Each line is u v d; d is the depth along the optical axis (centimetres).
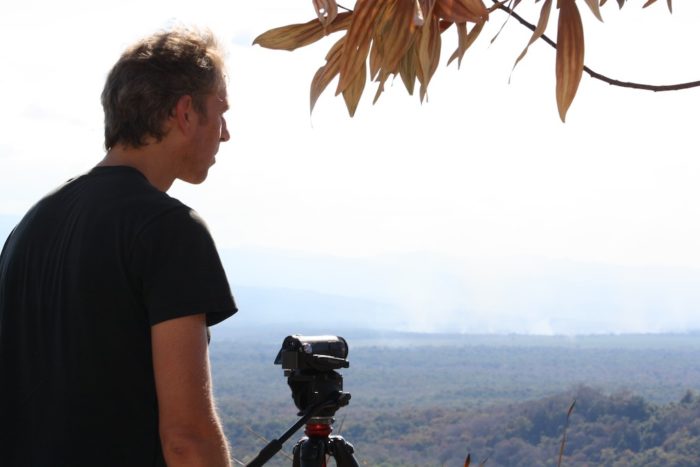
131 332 162
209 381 162
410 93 147
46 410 165
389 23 144
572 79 134
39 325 169
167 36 177
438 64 142
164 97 173
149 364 164
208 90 177
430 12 138
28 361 169
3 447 168
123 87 173
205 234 167
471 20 138
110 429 161
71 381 162
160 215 164
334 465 209
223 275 167
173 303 160
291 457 214
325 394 200
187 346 160
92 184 173
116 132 177
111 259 163
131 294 162
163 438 158
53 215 174
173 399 158
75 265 164
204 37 181
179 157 179
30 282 172
